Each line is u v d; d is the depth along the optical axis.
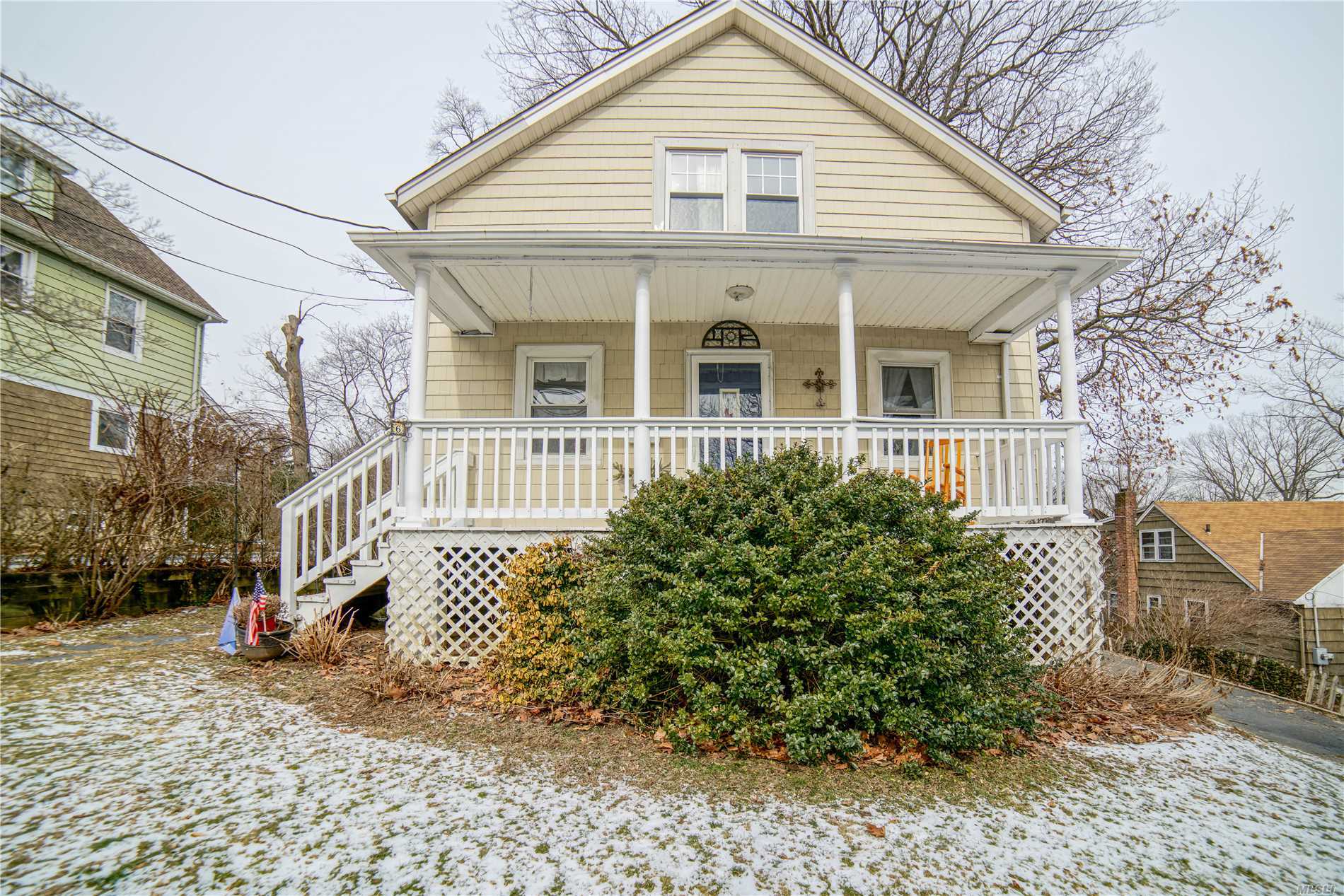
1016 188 8.37
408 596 5.89
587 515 6.06
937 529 4.61
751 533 4.51
